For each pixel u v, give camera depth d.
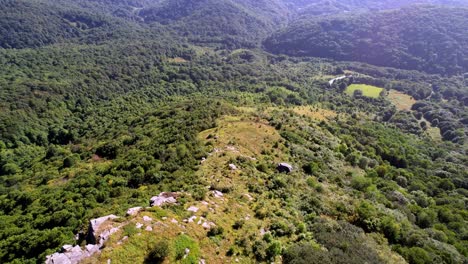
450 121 128.12
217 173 41.16
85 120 125.12
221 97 125.06
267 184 40.91
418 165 83.56
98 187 45.72
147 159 51.56
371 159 72.44
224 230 27.78
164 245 22.91
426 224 48.22
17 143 109.44
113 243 23.00
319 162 55.53
